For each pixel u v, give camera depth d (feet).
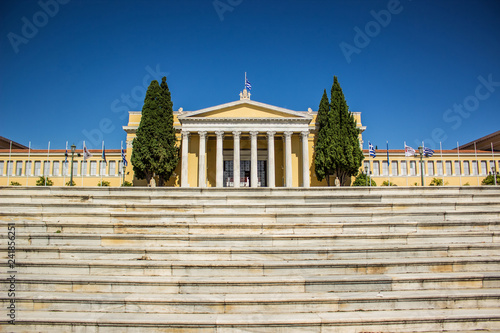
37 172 199.62
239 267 35.19
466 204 49.21
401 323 29.48
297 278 33.68
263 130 174.29
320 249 37.96
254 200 50.70
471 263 36.45
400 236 41.50
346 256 38.14
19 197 49.75
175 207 47.70
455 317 29.78
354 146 169.78
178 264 35.19
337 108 172.55
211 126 173.99
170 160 169.58
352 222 45.01
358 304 31.45
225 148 195.62
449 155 202.69
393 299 31.60
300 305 31.17
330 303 31.30
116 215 44.93
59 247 37.78
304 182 173.37
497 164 203.10
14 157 199.11
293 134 184.96
